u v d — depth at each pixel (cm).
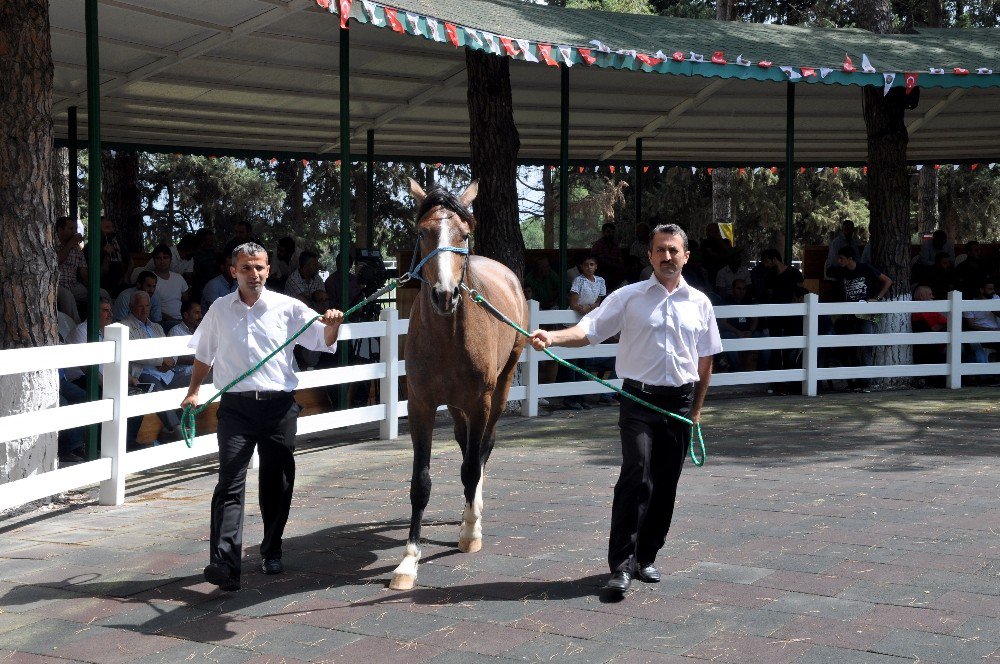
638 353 539
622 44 1241
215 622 509
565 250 1331
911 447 949
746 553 604
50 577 588
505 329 638
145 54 1245
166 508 766
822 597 521
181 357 1055
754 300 1526
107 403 764
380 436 1058
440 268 525
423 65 1462
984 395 1320
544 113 1792
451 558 609
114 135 1788
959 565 573
